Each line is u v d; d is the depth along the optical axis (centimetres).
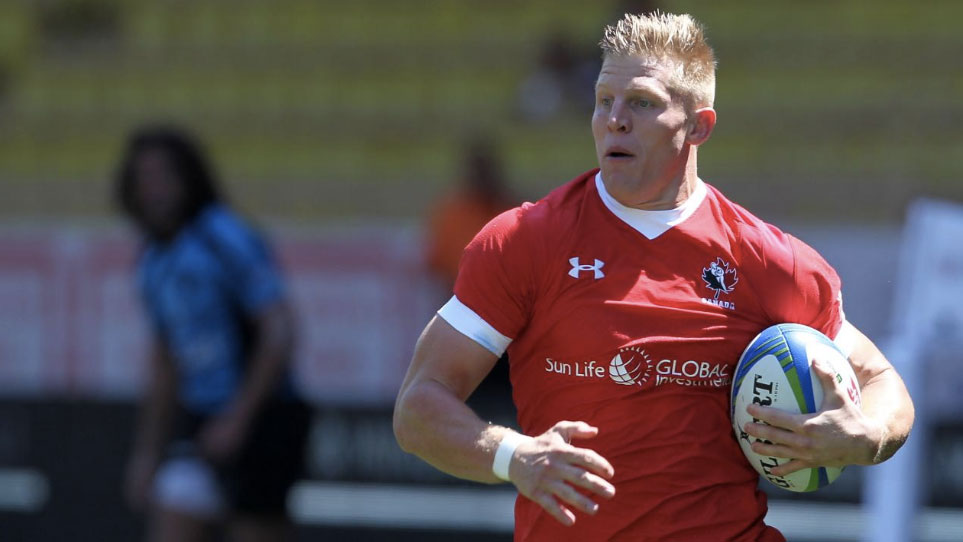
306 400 1973
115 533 2708
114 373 2847
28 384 2883
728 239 1011
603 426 982
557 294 984
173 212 1889
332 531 2594
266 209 3841
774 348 978
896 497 1814
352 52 4391
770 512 2402
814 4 4225
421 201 3756
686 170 1009
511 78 4244
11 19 4747
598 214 1002
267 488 1898
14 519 2741
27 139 4253
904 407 1038
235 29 4588
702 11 4272
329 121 4188
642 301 977
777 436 955
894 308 2592
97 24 4847
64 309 2877
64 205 3875
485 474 938
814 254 1039
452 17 4466
